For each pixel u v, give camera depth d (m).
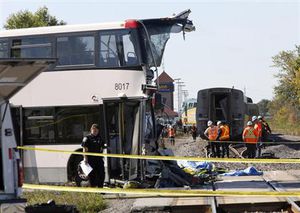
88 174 44.97
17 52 51.78
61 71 50.09
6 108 26.39
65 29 50.56
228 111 110.50
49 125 50.31
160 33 49.66
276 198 38.19
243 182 48.09
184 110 191.25
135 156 41.38
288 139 143.62
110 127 48.59
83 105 49.47
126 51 48.53
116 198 42.69
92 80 49.31
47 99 50.44
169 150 51.06
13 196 26.11
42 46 51.06
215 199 38.59
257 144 76.00
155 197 41.06
